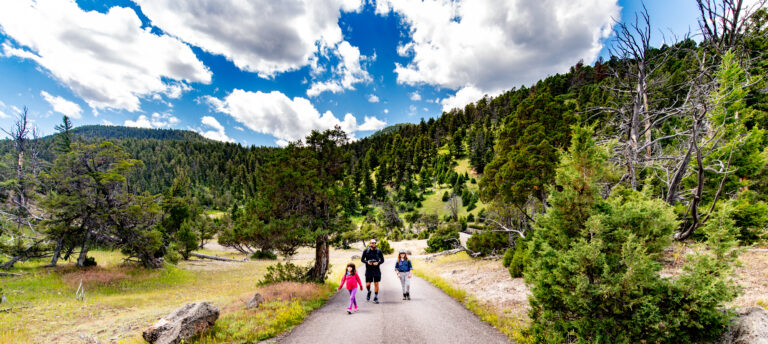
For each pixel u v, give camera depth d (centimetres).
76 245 2178
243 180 15788
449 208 8769
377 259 973
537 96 1959
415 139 16725
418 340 572
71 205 1950
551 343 505
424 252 3791
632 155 1266
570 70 13612
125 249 2388
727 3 1129
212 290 1686
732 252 402
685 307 400
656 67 1284
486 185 2000
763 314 383
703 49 1219
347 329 654
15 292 1418
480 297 981
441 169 11675
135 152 18362
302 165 1369
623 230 452
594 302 462
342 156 1438
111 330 837
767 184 1504
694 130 880
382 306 886
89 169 2102
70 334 816
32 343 748
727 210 415
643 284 420
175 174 15375
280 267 1377
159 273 2194
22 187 2225
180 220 3275
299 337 615
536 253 575
